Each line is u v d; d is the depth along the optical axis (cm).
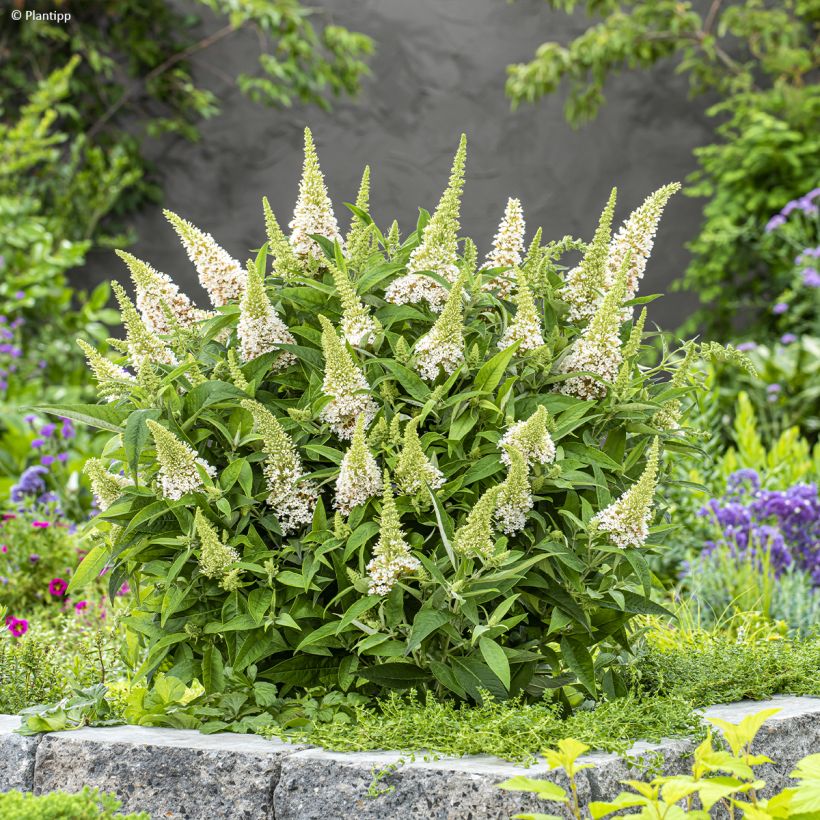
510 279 283
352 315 264
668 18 927
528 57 952
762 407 796
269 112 970
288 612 259
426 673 253
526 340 266
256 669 265
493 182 940
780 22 919
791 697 313
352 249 285
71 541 529
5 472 689
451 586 239
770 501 554
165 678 265
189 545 258
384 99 958
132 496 267
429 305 275
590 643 264
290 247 289
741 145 905
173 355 278
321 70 931
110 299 945
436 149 948
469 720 237
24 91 986
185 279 962
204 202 969
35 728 260
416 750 231
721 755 184
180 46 980
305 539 257
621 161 940
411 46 958
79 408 264
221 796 232
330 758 224
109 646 365
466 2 955
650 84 946
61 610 471
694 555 573
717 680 306
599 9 926
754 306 914
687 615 429
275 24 918
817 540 557
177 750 237
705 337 906
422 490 249
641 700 273
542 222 935
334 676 262
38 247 838
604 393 274
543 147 938
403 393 272
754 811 171
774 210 916
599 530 251
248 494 259
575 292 286
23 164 892
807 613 480
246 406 255
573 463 259
